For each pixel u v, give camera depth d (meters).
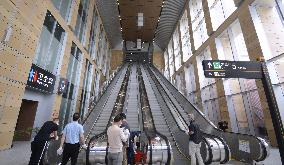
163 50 37.19
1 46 6.02
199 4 20.36
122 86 17.25
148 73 23.89
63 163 4.18
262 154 5.48
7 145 6.47
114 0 23.33
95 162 5.27
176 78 27.20
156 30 32.00
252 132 11.16
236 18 12.30
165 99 13.52
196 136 5.30
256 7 10.89
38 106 9.38
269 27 10.40
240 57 13.23
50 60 10.26
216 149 5.78
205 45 17.09
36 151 4.06
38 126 9.33
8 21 6.31
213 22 15.67
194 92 21.08
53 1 10.29
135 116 10.88
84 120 8.57
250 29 10.76
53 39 10.50
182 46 25.09
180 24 26.36
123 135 3.82
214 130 7.94
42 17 8.65
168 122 10.15
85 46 16.41
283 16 9.09
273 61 9.37
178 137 7.96
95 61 21.23
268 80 4.52
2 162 5.07
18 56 6.89
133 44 36.56
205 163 5.85
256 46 10.21
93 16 20.55
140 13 25.69
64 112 12.25
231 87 13.36
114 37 31.45
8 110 6.44
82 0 16.12
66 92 12.57
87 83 18.62
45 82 9.23
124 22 29.31
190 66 22.62
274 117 4.10
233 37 13.34
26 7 7.28
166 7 25.97
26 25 7.32
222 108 13.62
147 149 5.49
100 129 9.17
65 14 12.13
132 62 36.56
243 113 12.69
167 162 5.37
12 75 6.59
